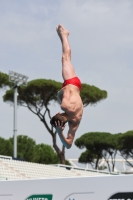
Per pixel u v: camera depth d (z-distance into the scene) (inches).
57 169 2116.1
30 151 2827.3
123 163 3619.6
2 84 2576.3
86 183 605.3
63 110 466.9
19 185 641.6
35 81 2628.0
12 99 2704.2
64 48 504.4
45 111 2687.0
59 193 617.0
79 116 472.1
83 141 3358.8
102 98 2822.3
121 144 3238.2
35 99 2672.2
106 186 593.0
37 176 1934.1
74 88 481.7
